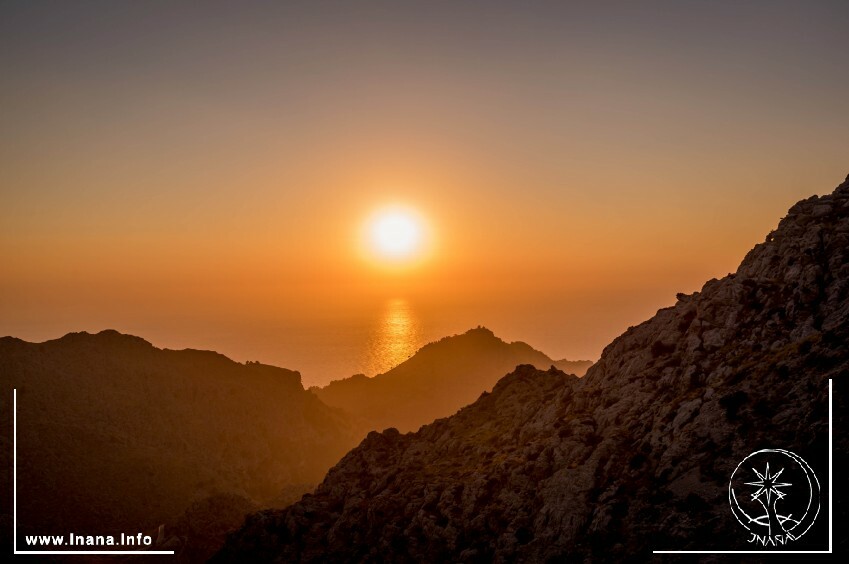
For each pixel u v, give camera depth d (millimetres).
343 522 63688
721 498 43531
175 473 127688
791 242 60000
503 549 50219
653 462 49250
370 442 77750
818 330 51188
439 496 59938
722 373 52625
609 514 47062
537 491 53375
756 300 57750
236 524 102750
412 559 55125
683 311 62938
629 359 63188
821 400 44344
